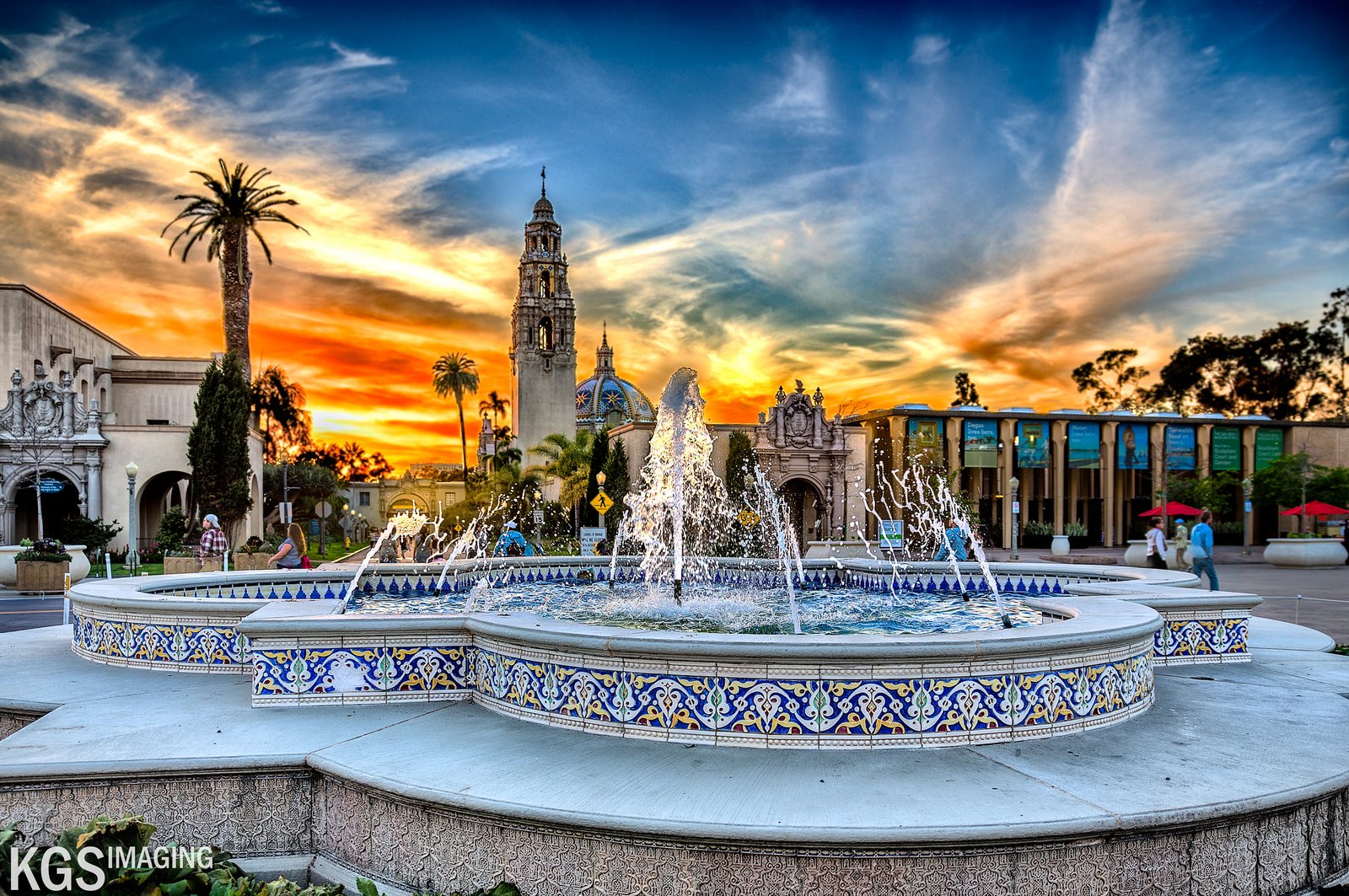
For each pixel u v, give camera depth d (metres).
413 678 5.73
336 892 3.73
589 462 47.81
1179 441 51.59
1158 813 3.60
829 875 3.48
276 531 52.50
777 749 4.52
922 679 4.54
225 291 38.28
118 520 36.25
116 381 47.34
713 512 31.56
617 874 3.63
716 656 4.58
